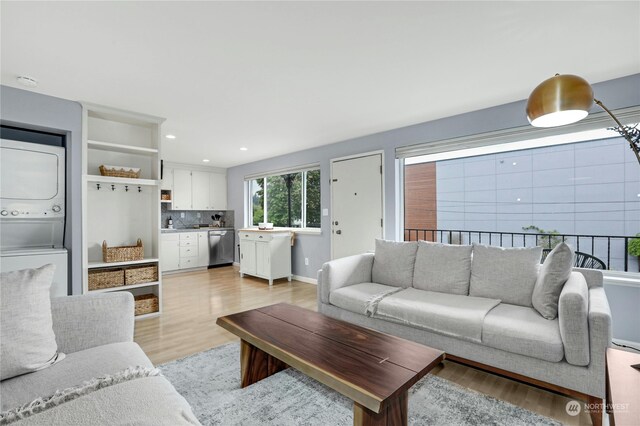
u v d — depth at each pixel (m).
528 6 1.60
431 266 2.72
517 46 1.98
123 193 3.42
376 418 1.23
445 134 3.39
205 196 6.55
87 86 2.55
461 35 1.86
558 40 1.91
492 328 1.86
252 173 6.14
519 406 1.71
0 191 2.65
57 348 1.36
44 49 1.98
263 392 1.86
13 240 2.77
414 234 4.31
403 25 1.76
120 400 0.95
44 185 2.85
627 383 0.97
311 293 4.23
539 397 1.80
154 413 0.91
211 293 4.25
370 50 2.03
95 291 2.99
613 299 2.46
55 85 2.53
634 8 1.60
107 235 3.32
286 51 2.04
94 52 2.02
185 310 3.48
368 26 1.77
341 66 2.24
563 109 1.33
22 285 1.28
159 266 3.35
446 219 4.13
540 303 1.97
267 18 1.69
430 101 2.92
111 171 3.14
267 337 1.71
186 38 1.87
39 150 2.83
